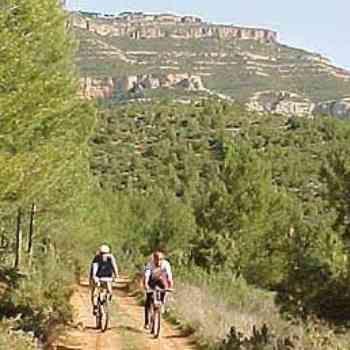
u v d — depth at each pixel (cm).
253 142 12656
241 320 2867
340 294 3412
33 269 3956
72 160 3600
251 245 5475
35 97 2098
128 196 8294
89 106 3700
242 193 5572
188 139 13725
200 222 5678
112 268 2688
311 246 3547
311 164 9012
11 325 2038
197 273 4888
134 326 2808
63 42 2805
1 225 4188
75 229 5538
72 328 2614
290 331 2345
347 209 3616
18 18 2105
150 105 15950
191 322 2684
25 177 2097
